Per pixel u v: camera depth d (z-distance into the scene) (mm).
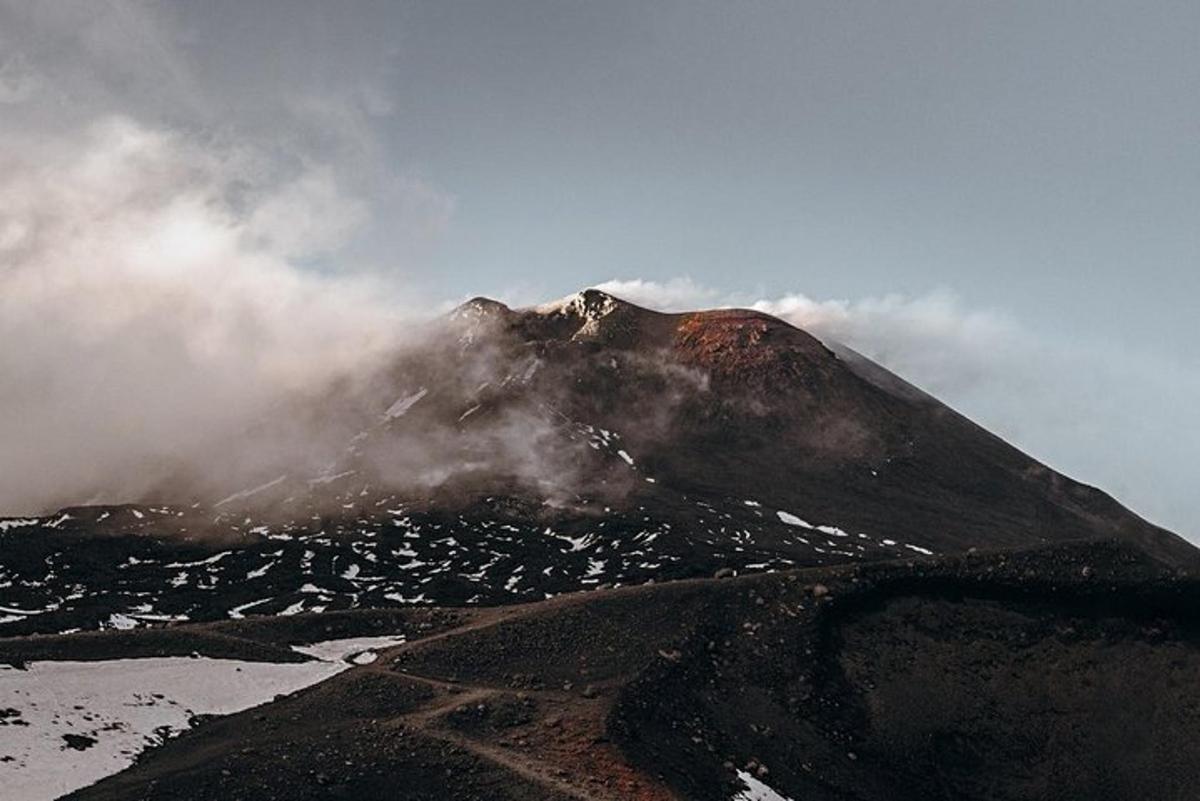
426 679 86188
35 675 76312
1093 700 98562
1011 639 103688
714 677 92812
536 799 65750
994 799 89312
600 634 95938
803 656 97938
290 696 81250
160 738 71750
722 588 105625
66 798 61906
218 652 86750
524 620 97688
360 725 74938
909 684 97812
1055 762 93000
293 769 67875
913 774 89500
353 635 98938
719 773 78375
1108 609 106688
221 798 63844
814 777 84312
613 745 75438
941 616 105375
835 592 105750
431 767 69500
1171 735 95500
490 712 79125
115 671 79750
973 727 94750
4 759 64250
